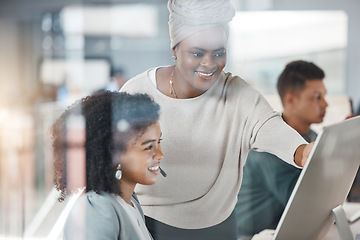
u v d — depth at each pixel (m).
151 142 1.66
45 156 2.27
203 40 1.75
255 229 1.85
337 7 2.06
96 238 1.25
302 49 2.10
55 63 2.28
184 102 1.76
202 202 1.82
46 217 2.23
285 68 2.07
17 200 2.21
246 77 2.08
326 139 0.95
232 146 1.79
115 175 1.41
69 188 1.57
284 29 2.08
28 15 2.28
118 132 1.53
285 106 2.01
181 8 1.73
